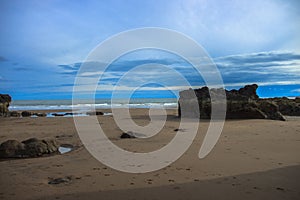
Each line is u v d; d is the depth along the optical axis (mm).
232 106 18281
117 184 5227
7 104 26266
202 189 4840
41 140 8734
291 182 5109
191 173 5895
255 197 4402
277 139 9969
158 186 5062
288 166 6238
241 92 22203
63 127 14648
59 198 4520
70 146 9484
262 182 5129
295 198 4340
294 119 18531
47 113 26703
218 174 5754
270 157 7180
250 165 6410
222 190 4758
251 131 12109
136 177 5688
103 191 4832
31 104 52406
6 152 7805
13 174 6027
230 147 8648
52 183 5344
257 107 18109
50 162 7141
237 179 5352
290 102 24719
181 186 5031
